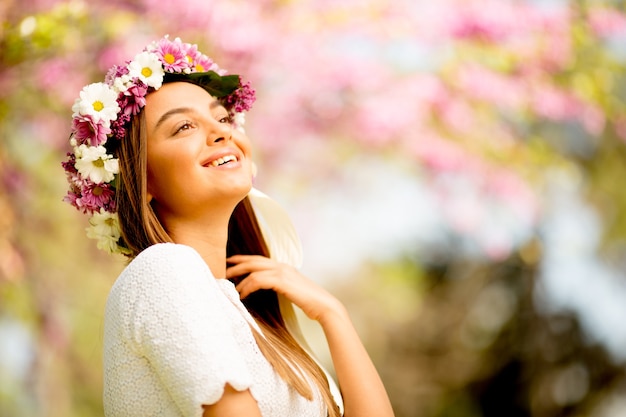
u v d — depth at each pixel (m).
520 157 7.67
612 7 7.31
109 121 2.16
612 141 8.38
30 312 6.45
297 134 7.18
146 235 2.15
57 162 6.25
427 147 7.39
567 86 7.36
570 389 9.25
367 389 2.39
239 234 2.64
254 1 6.21
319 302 2.50
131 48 5.67
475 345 9.89
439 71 7.14
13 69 5.25
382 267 10.34
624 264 9.03
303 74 6.73
